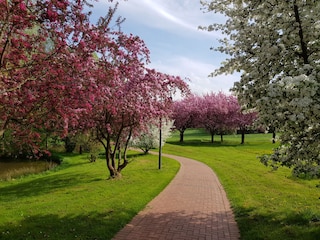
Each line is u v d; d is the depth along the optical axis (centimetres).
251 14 875
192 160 2997
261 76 779
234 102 5547
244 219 944
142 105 1533
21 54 752
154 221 939
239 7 957
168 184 1616
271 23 848
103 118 1620
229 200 1242
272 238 751
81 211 1009
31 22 695
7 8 610
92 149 2858
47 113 793
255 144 5075
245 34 899
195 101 5959
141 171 2105
